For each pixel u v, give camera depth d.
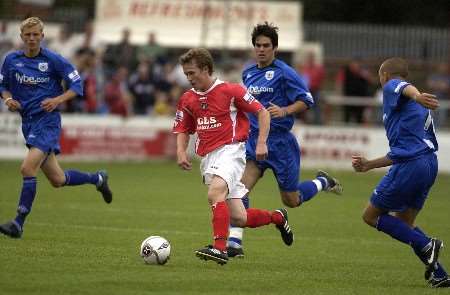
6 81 40.16
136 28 108.00
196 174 77.75
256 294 29.39
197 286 30.23
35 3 108.31
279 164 39.81
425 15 130.50
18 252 35.78
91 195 60.62
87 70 86.69
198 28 107.75
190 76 33.16
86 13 115.31
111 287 29.39
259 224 35.69
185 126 34.53
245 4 107.12
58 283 29.75
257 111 33.56
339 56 112.75
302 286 31.22
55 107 39.28
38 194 60.31
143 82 88.75
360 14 130.62
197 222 48.84
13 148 84.06
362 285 32.00
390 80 32.28
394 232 32.38
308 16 130.00
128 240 41.09
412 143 31.92
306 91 39.34
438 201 64.44
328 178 43.41
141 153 86.38
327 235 46.09
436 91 97.19
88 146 85.06
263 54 39.56
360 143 84.56
